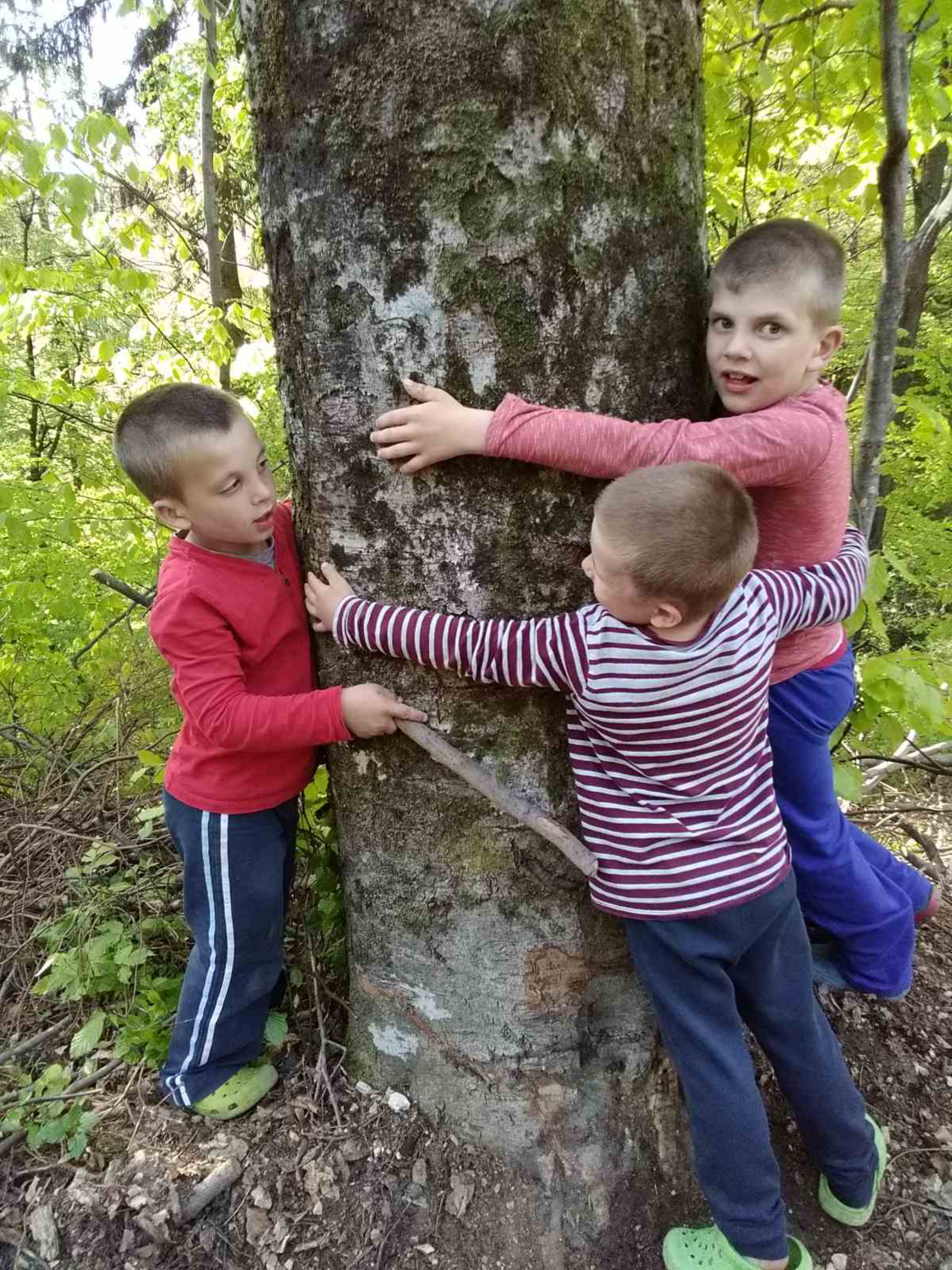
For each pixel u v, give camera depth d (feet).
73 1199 5.42
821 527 5.44
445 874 5.54
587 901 5.53
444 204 4.33
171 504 5.32
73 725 12.44
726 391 5.21
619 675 4.48
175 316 17.87
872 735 8.67
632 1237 5.51
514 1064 5.71
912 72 8.63
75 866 8.70
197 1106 5.93
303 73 4.39
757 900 4.83
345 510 5.08
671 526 4.14
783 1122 6.31
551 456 4.56
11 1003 7.52
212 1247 5.27
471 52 4.11
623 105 4.47
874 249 20.35
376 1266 5.24
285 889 6.42
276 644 5.66
